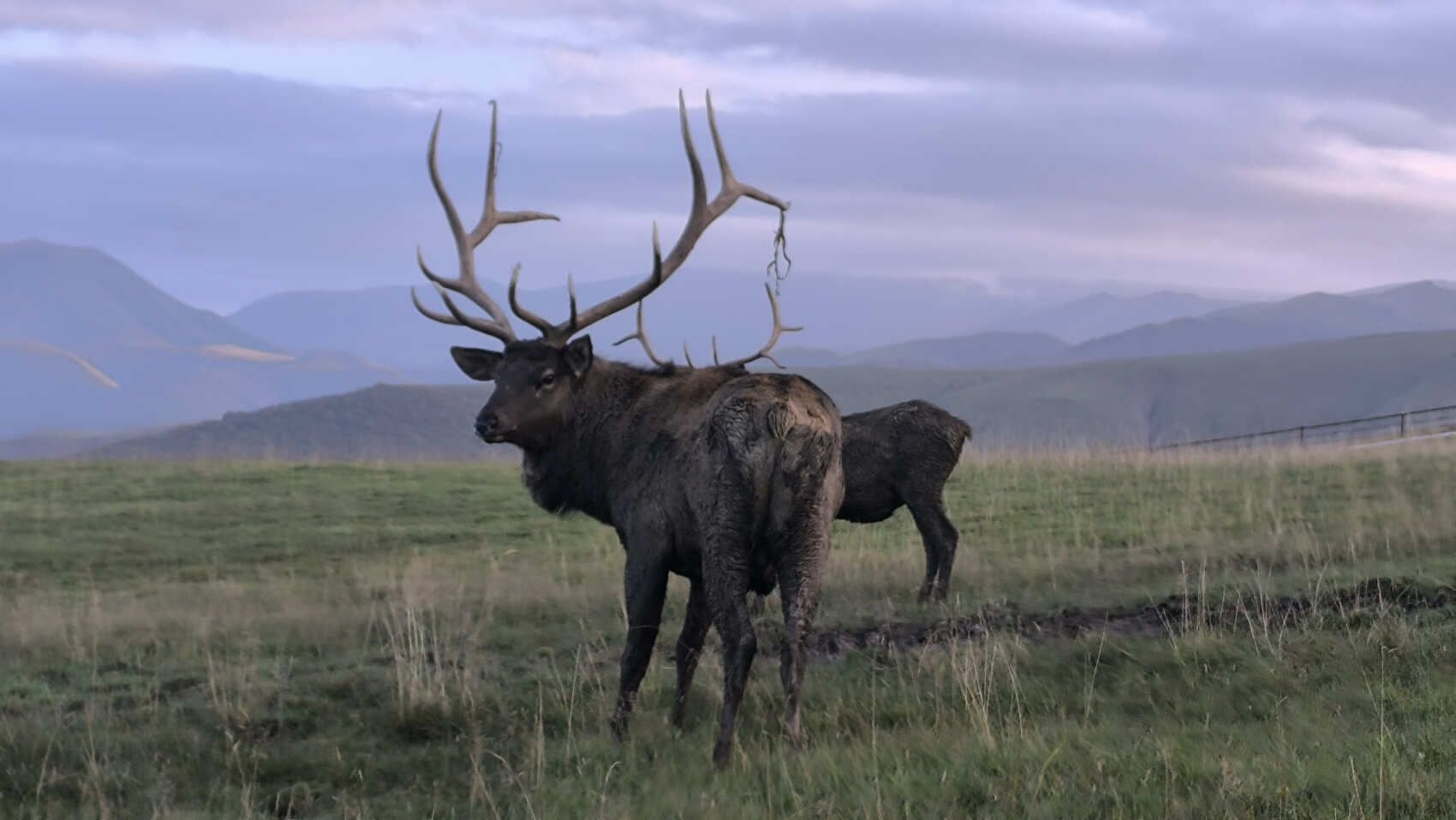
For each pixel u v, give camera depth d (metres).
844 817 7.02
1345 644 10.16
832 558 16.03
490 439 10.09
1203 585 12.30
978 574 14.77
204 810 8.39
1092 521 18.80
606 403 10.09
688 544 9.34
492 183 11.51
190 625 13.62
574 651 11.98
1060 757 7.70
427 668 10.95
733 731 8.40
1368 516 17.14
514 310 10.36
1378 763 7.02
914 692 9.80
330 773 9.07
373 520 22.56
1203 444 33.62
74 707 10.88
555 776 8.55
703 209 10.94
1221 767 7.16
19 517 22.75
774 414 8.68
